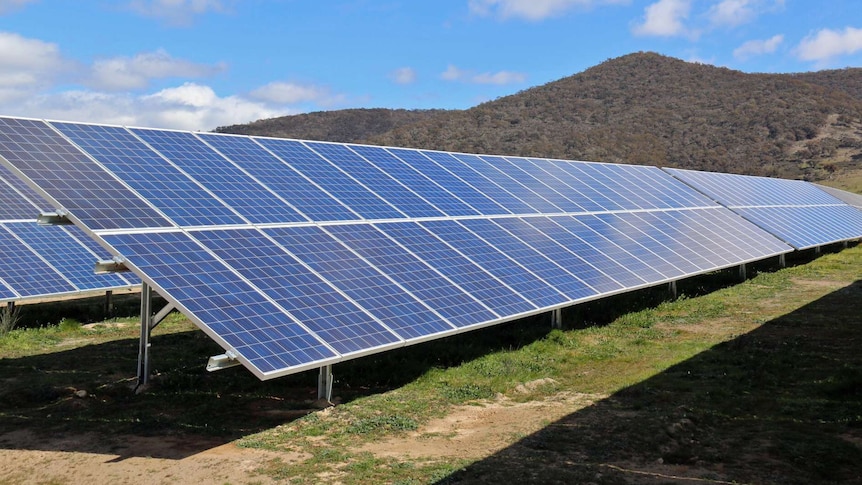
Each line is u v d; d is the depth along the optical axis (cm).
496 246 2483
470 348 2238
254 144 2475
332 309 1717
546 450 1403
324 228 2095
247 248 1811
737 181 5306
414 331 1780
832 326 2575
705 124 15825
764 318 2759
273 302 1639
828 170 11975
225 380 1942
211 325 1470
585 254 2742
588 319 2759
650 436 1455
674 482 1221
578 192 3500
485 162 3438
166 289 1518
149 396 1803
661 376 1962
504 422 1605
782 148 13988
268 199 2128
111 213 1688
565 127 16525
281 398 1792
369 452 1411
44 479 1291
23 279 2777
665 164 13600
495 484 1220
